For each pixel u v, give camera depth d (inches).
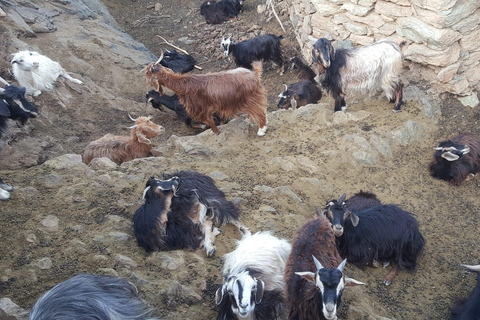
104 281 125.7
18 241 173.8
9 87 212.8
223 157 225.6
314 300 146.2
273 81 337.1
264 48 334.6
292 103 274.1
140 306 124.4
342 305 164.6
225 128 238.2
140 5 452.8
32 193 193.8
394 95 245.4
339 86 241.3
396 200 211.2
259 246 162.2
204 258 174.2
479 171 220.2
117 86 314.0
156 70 225.3
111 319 112.0
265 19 387.2
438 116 245.9
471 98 250.4
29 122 261.7
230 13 402.3
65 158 215.2
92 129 271.4
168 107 286.4
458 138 222.1
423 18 241.8
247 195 199.0
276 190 202.2
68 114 277.4
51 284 161.0
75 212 187.0
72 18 350.0
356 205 191.3
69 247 172.2
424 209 209.3
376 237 180.1
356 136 228.7
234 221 181.9
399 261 182.9
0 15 307.7
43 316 108.0
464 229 202.4
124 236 177.3
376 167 223.6
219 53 373.7
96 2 396.8
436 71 249.4
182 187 179.3
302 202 201.8
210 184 184.9
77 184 198.2
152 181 175.2
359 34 274.1
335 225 171.2
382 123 239.9
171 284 161.0
